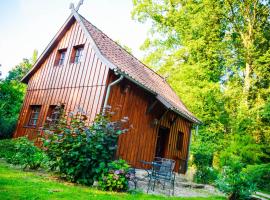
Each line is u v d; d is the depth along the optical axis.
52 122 12.05
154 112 13.00
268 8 25.50
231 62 24.58
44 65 14.19
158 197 7.48
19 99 18.72
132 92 11.69
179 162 15.37
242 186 9.61
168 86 18.05
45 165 8.65
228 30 27.11
